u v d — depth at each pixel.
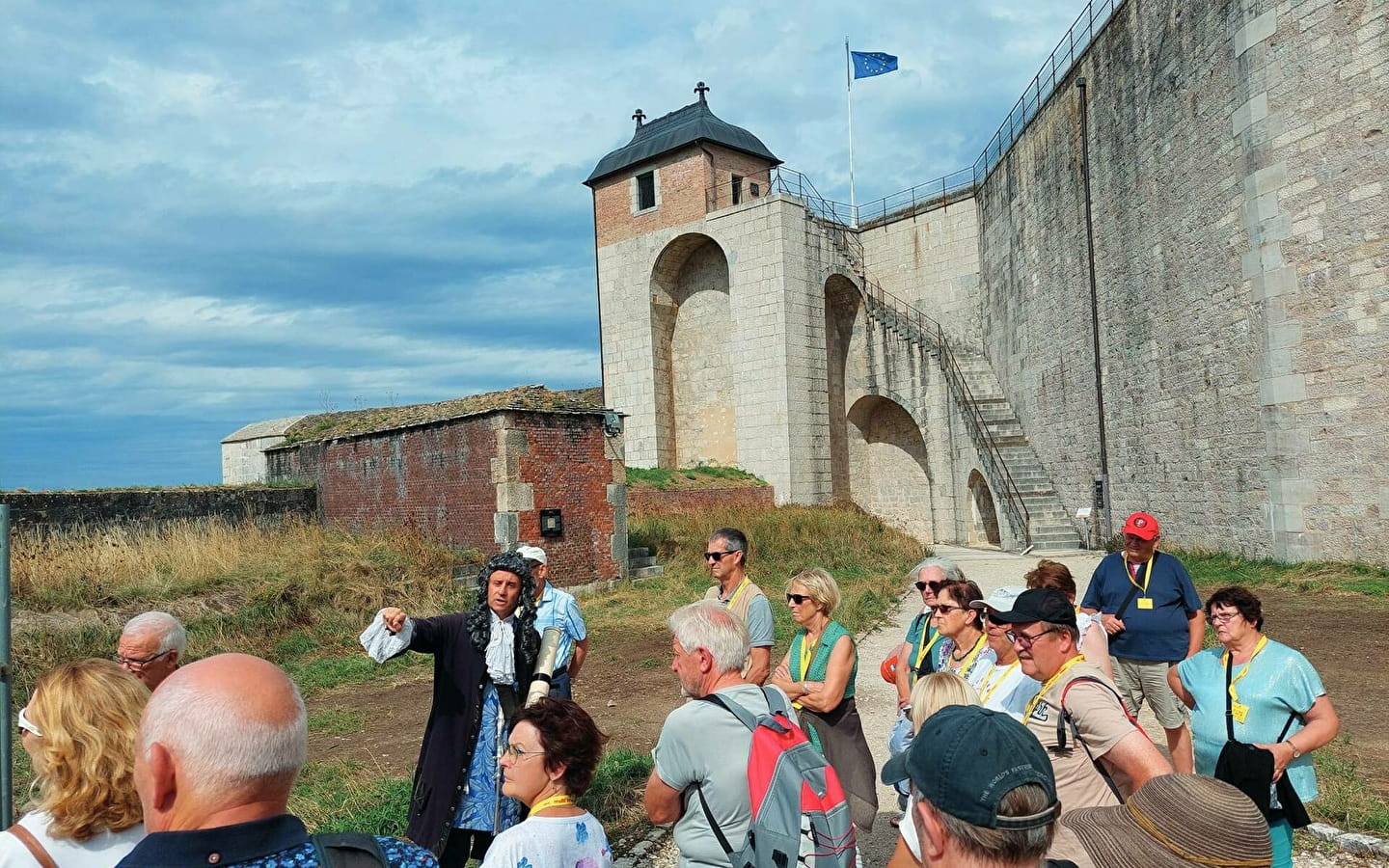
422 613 11.91
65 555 11.62
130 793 2.26
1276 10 12.70
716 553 4.54
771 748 2.68
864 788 4.04
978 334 28.42
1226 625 3.62
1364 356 11.72
